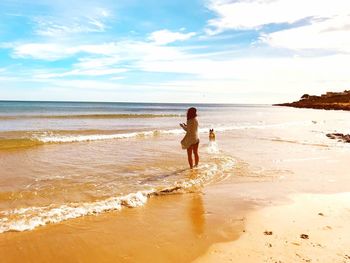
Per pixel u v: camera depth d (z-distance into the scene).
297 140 19.08
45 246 4.98
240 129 26.47
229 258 4.72
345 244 5.20
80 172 9.80
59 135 18.58
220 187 8.58
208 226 5.93
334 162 12.43
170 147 15.04
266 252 4.90
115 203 6.93
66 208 6.59
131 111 69.56
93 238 5.31
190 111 10.48
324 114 63.97
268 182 9.21
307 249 5.00
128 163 11.23
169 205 7.07
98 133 20.39
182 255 4.82
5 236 5.25
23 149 13.85
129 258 4.70
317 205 7.20
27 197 7.28
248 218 6.35
